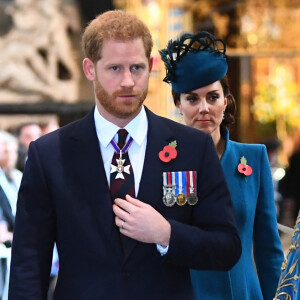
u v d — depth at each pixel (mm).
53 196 11930
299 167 36219
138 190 11883
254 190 14766
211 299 14094
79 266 11781
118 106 11531
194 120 14633
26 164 12180
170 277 11789
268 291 14914
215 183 12055
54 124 38469
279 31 40500
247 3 40125
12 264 11977
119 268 11680
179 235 11477
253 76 41500
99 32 11445
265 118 41312
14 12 38625
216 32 40094
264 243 14906
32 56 38656
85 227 11766
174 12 34844
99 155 12000
